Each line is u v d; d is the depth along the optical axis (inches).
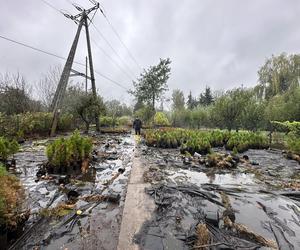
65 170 172.6
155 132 410.0
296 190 143.3
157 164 212.7
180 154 274.8
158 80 863.1
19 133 327.0
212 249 74.2
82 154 191.0
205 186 145.3
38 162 202.1
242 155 294.5
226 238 81.3
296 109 444.8
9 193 86.7
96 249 75.2
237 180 165.9
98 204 112.6
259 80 792.3
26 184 141.6
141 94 882.8
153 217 97.2
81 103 498.9
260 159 268.1
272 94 742.5
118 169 186.2
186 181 156.8
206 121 807.1
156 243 77.5
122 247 75.4
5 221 79.4
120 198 121.5
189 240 79.7
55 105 425.4
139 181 153.3
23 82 461.1
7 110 419.5
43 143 316.8
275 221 96.7
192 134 378.3
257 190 140.6
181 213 101.6
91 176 166.1
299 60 720.3
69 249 75.0
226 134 395.9
